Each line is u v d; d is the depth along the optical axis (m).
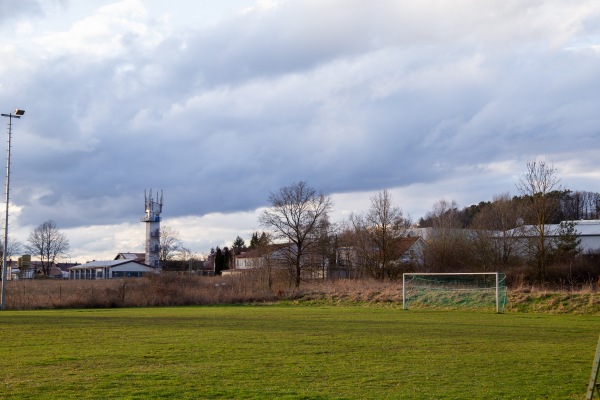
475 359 18.31
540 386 14.06
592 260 62.00
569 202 126.69
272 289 58.62
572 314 39.53
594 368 11.20
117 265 138.75
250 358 18.31
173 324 30.66
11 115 45.19
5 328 28.52
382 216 76.69
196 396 12.71
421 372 15.91
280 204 77.69
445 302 46.59
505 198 85.06
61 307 47.69
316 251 77.75
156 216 121.56
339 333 26.00
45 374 15.36
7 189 45.66
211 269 147.00
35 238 137.00
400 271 76.06
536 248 62.22
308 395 12.88
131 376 15.04
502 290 45.22
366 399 12.56
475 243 72.75
